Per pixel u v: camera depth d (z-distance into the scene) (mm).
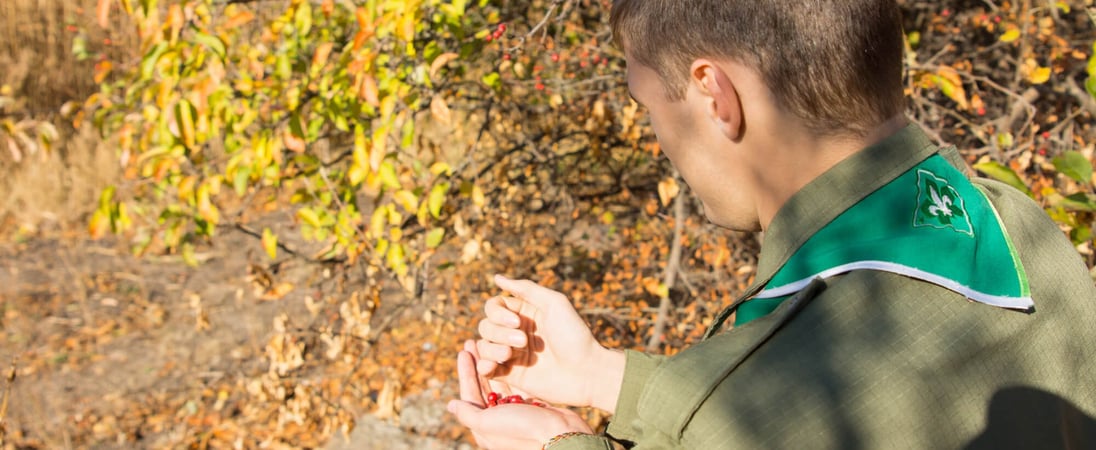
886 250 763
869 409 704
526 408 928
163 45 2693
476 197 2881
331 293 4379
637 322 4234
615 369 1086
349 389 4398
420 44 2947
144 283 6000
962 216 808
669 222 3908
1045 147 3205
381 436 4145
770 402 704
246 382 4738
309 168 3186
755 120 819
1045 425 788
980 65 3979
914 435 708
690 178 885
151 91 2809
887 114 821
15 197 6930
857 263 761
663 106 874
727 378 721
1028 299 797
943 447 719
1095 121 3629
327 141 4422
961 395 734
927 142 833
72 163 7105
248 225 6629
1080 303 869
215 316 5477
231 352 5070
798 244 794
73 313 5578
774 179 829
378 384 4516
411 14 2445
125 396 4688
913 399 712
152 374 4902
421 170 3014
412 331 4926
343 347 3721
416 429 4184
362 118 2916
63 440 4277
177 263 6270
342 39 3318
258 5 3752
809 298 751
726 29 808
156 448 4230
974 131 3143
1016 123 3566
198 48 2748
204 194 2900
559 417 919
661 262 4227
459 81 3197
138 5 3029
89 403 4629
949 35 4082
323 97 2736
